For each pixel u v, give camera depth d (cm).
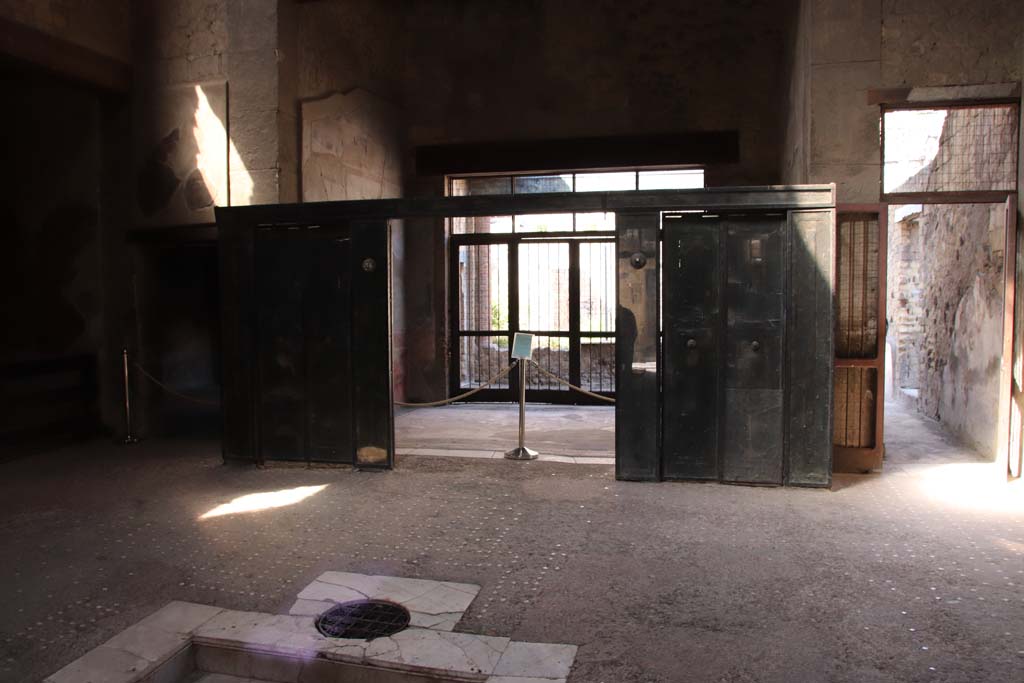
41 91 773
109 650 332
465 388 1045
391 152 975
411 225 1026
